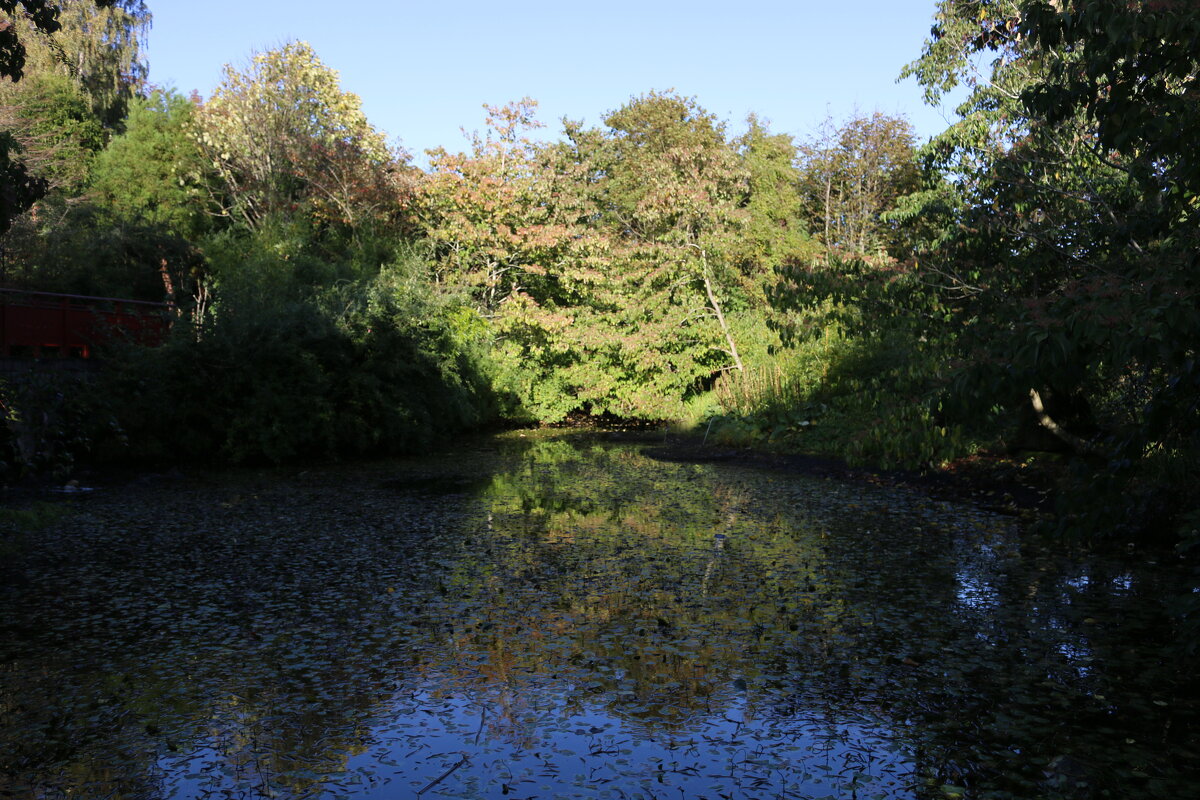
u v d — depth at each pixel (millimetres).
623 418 24797
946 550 8227
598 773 3781
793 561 7832
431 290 21328
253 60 30375
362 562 7871
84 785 3684
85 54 35438
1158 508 8164
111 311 16469
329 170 27656
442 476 14227
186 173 32906
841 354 17656
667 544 8641
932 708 4445
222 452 16109
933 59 14109
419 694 4691
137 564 7797
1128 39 4664
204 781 3725
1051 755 3904
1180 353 4227
